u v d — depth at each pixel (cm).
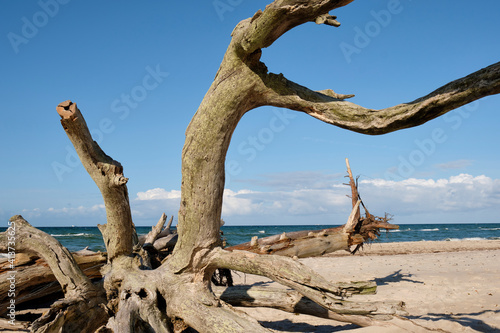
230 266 433
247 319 396
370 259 1279
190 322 420
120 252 507
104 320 477
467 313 553
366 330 423
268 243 729
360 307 372
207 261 446
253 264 408
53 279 591
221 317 398
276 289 507
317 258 1351
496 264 1051
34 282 572
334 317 461
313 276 375
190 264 447
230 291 515
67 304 426
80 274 484
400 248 1825
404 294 694
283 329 519
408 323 420
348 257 1376
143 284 455
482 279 816
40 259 574
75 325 432
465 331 438
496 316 525
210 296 437
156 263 682
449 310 574
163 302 457
